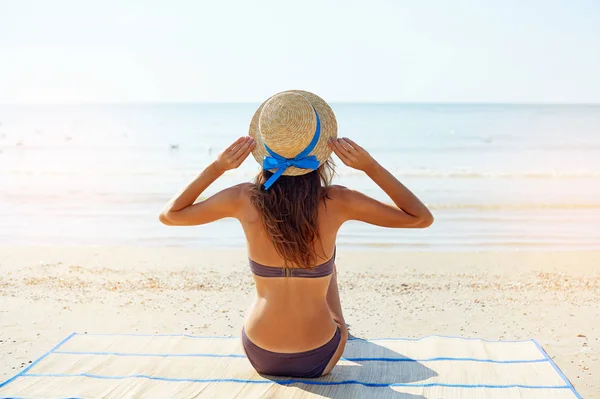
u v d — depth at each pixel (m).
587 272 6.75
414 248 8.44
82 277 6.47
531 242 8.76
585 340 4.49
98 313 5.21
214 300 5.65
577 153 25.41
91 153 25.70
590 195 13.11
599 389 3.57
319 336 3.17
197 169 18.91
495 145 30.00
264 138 2.86
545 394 3.15
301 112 2.81
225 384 3.25
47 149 27.36
